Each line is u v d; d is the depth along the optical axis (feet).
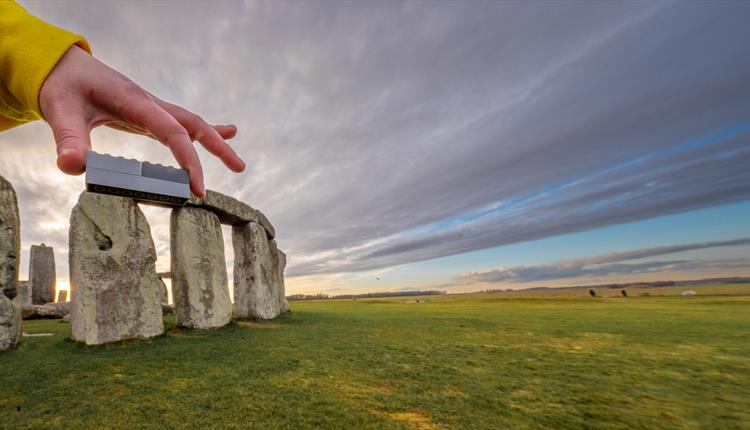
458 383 15.72
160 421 11.34
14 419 11.44
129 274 24.07
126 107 2.65
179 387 14.42
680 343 25.11
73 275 23.02
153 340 23.77
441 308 62.18
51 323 33.99
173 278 28.96
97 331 21.81
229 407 12.48
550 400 13.85
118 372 16.39
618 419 12.23
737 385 15.79
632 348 23.45
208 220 31.19
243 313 35.65
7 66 2.56
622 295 95.40
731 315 42.78
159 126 2.68
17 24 2.63
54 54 2.51
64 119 2.37
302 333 28.32
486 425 11.64
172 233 29.84
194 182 2.71
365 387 14.96
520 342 25.54
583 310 53.01
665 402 13.74
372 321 38.29
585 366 18.81
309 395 13.78
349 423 11.48
